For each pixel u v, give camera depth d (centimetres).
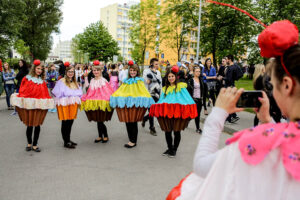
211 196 82
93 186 351
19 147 516
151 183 365
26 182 359
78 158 461
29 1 3350
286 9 2206
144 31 3372
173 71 468
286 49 80
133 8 3300
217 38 2508
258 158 73
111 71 1177
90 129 684
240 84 1966
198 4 2353
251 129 80
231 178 77
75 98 507
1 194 323
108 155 480
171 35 3139
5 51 2572
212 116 100
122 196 325
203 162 91
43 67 489
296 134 73
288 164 70
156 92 655
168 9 2652
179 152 508
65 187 346
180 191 116
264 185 72
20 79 872
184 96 466
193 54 4662
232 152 80
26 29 3372
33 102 469
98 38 4184
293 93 79
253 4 2314
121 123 765
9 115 836
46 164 429
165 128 467
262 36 86
